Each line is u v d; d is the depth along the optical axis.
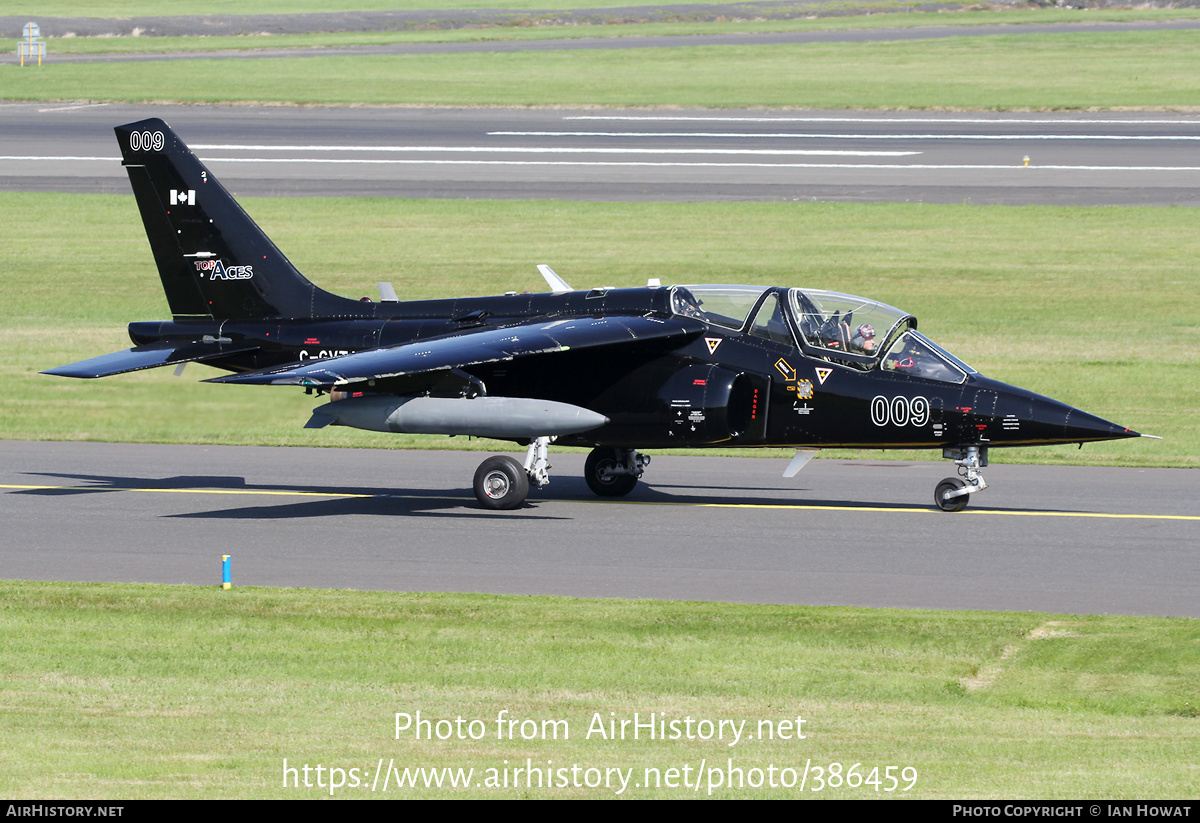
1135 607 49.12
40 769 33.34
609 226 155.00
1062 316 120.88
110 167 186.88
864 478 76.81
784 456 84.25
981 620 46.38
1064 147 192.50
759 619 46.66
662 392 67.62
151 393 100.00
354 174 181.38
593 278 134.88
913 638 44.66
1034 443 64.38
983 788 31.89
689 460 83.38
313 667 41.84
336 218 159.75
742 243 146.88
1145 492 71.44
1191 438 84.94
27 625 46.75
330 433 91.94
